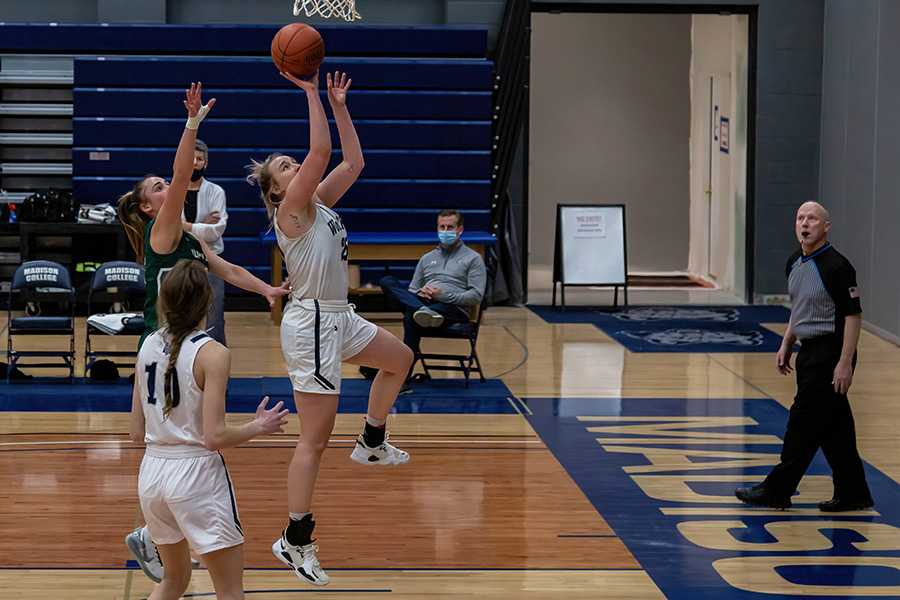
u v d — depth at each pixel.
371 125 13.45
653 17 17.00
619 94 17.14
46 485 6.73
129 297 11.98
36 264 9.25
